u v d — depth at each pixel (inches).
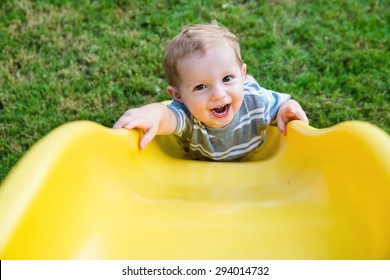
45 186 39.1
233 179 59.7
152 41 109.4
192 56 60.3
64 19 114.3
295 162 58.8
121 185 51.4
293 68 103.2
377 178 41.2
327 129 52.8
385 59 103.6
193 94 61.9
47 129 89.4
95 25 113.1
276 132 73.1
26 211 36.2
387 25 113.7
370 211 41.7
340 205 45.9
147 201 50.6
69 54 106.3
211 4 120.4
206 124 66.8
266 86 98.6
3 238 33.7
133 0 119.6
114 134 53.4
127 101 96.1
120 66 103.1
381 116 91.7
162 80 101.0
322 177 50.6
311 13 118.1
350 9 118.4
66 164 43.1
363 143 44.3
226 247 43.1
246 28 113.0
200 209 48.6
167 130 65.8
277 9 118.0
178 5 119.6
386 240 38.7
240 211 47.9
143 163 60.2
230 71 60.8
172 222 46.1
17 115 92.1
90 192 46.3
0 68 102.1
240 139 70.9
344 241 42.8
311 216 46.3
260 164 63.7
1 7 116.7
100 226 44.9
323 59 104.9
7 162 82.0
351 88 97.8
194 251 42.8
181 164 64.7
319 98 95.9
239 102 63.0
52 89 97.6
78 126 47.1
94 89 98.0
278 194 53.0
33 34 110.1
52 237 39.2
